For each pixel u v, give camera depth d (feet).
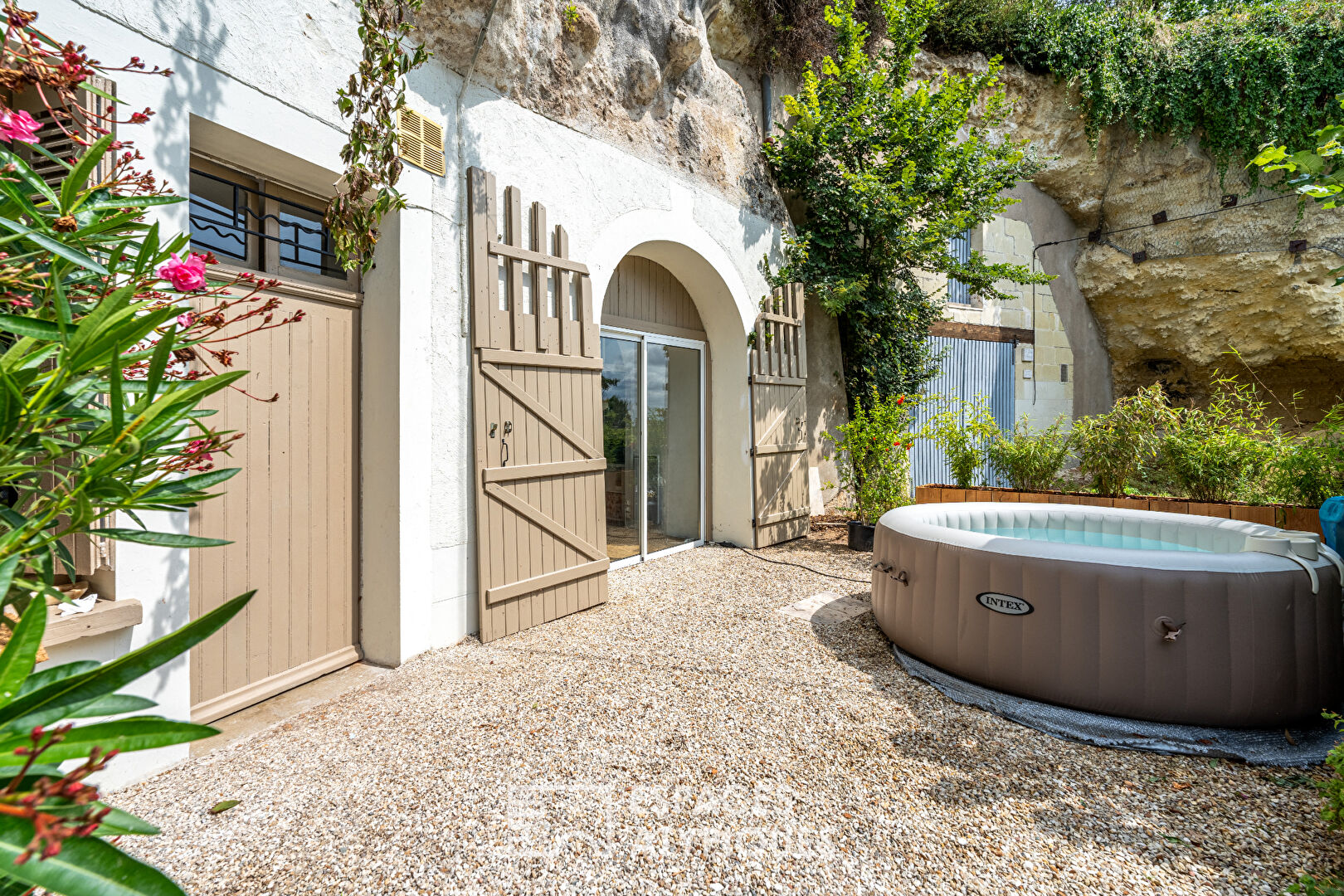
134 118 5.08
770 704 9.75
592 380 15.21
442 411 11.93
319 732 8.74
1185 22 35.53
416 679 10.59
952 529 10.98
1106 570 9.03
